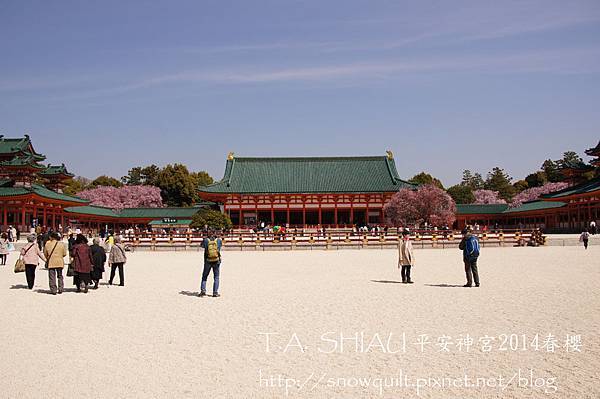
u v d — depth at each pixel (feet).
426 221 241.96
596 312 51.70
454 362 35.29
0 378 32.17
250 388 30.32
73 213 272.51
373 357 36.68
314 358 36.47
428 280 80.94
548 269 94.32
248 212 288.30
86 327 46.88
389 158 318.45
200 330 45.47
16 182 233.14
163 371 33.53
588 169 283.18
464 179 554.87
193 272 98.99
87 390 29.94
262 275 91.45
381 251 162.91
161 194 429.38
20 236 209.97
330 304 58.49
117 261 76.18
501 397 28.68
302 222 287.69
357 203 286.87
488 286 72.13
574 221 259.19
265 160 319.27
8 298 64.39
